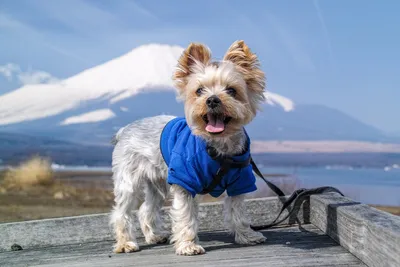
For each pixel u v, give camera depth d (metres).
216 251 0.94
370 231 0.79
